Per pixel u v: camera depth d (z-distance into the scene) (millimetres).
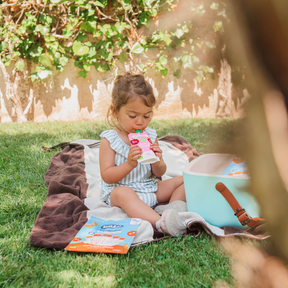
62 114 5664
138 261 1305
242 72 291
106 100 5625
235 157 324
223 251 1277
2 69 5363
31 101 5586
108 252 1352
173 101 5691
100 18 5352
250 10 269
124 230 1530
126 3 5207
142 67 5484
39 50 5328
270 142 296
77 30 5371
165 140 3514
